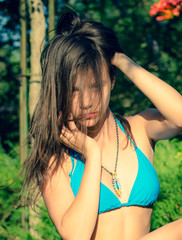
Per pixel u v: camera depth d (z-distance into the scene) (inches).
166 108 65.6
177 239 58.4
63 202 66.2
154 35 247.4
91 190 63.4
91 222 62.8
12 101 269.7
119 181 71.1
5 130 258.7
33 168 71.3
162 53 246.4
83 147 66.6
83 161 71.6
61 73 67.2
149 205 72.4
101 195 68.9
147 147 75.0
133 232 69.3
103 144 74.2
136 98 212.1
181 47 245.8
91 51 67.0
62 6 238.8
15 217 149.3
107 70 69.2
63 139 68.6
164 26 251.6
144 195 70.4
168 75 216.5
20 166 156.3
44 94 69.6
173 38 246.5
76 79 66.5
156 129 71.8
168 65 240.8
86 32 69.2
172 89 66.7
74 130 67.7
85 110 67.1
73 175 70.5
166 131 70.0
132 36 245.4
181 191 134.6
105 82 69.3
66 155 71.6
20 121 159.0
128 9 257.1
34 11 143.6
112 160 73.0
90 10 247.3
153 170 73.5
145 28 249.9
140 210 70.7
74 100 67.4
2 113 267.0
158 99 65.7
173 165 147.6
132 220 69.6
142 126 75.6
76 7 245.9
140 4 256.2
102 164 72.6
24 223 143.2
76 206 63.0
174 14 178.2
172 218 123.7
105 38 68.9
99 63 66.8
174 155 156.3
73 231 62.4
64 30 71.7
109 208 68.6
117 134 75.4
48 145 69.7
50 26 145.9
